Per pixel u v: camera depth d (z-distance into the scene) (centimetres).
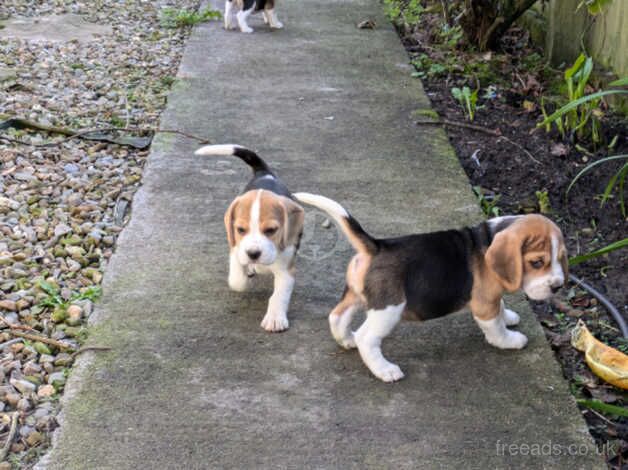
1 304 254
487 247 235
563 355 248
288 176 307
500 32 420
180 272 265
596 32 369
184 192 297
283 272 251
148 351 241
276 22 461
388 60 411
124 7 503
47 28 449
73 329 248
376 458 220
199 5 508
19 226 283
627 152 322
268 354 242
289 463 218
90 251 274
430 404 231
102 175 308
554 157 324
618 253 281
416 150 325
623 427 232
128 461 218
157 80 377
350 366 239
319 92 367
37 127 329
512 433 225
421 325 250
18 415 227
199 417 227
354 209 292
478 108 358
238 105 353
